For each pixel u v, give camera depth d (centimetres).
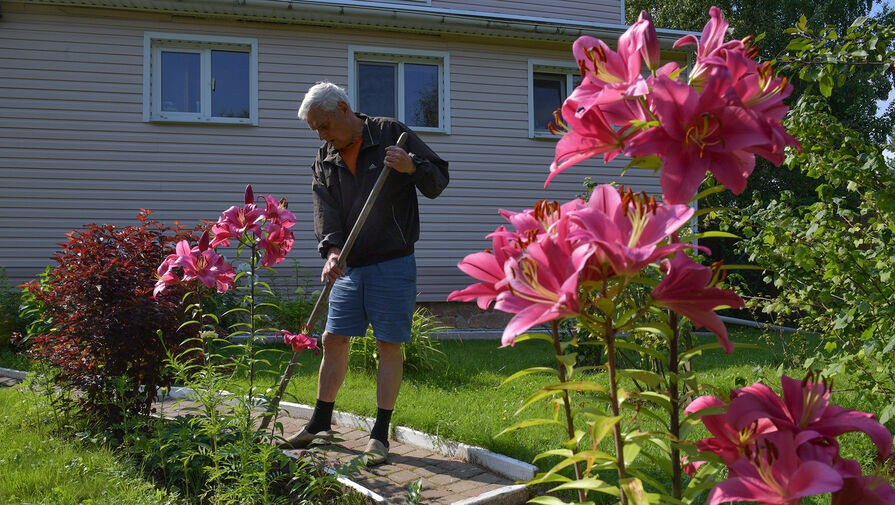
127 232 452
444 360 643
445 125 1010
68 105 873
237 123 924
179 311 422
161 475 346
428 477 330
